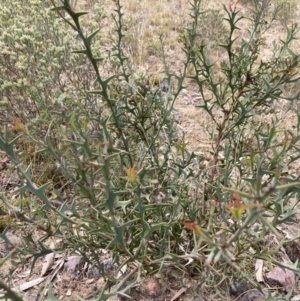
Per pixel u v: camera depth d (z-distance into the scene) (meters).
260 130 2.27
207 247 1.88
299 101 3.42
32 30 2.65
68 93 2.50
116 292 1.50
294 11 5.46
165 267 1.95
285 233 2.34
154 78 3.63
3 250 2.24
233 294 2.03
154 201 2.02
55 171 2.55
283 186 0.85
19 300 0.99
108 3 5.53
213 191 2.10
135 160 2.16
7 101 2.45
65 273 2.18
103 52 3.69
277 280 2.11
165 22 5.34
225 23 5.30
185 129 3.27
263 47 4.74
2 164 2.80
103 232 1.68
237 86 2.10
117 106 2.23
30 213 1.63
